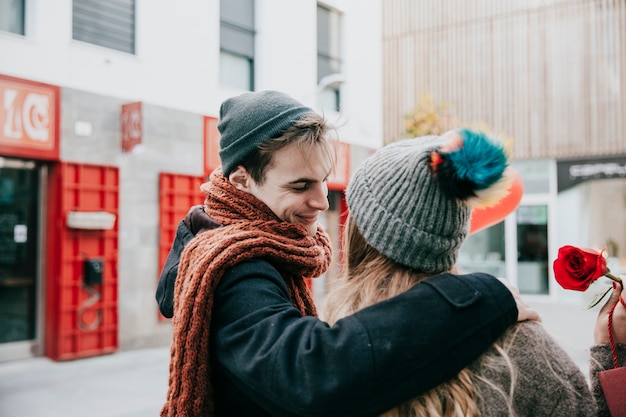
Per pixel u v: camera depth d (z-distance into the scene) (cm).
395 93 1412
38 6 600
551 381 91
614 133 1202
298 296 114
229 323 98
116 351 684
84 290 660
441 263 100
